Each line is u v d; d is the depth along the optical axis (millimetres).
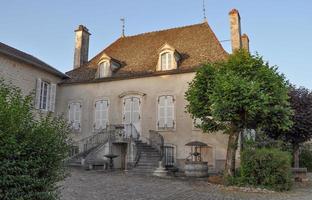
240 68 14000
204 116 15289
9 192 4895
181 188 12289
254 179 13242
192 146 18438
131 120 21219
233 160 14461
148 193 10859
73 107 23172
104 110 22156
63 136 6008
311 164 26375
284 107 13883
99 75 22781
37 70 18203
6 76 16000
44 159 5496
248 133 19625
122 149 20656
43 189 5484
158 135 19453
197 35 23047
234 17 21641
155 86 20906
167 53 20953
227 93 12906
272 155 13172
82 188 11164
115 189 11312
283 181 12969
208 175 16969
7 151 4844
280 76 13922
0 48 15336
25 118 5355
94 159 19125
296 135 18969
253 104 12578
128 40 26000
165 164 18719
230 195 11289
